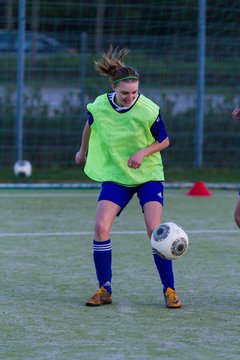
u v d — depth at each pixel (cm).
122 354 1265
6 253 2133
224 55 4281
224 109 4144
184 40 4312
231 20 4266
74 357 1246
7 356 1248
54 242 2308
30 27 5491
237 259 2103
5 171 3772
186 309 1573
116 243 2317
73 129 4016
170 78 4369
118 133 1588
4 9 6009
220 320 1490
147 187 1605
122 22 4647
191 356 1259
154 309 1570
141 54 4394
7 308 1563
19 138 3644
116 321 1473
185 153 4044
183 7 4328
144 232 2512
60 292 1708
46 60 4656
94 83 4116
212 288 1762
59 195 3331
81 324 1450
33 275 1870
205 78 4294
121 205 1614
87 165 1630
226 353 1278
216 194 3453
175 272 1931
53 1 4825
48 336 1367
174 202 3180
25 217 2752
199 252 2192
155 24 4578
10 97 4197
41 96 4197
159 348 1302
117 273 1912
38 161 3938
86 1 4775
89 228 2556
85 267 1973
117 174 1605
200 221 2731
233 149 4056
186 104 4297
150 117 1574
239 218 1639
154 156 1612
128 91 1555
